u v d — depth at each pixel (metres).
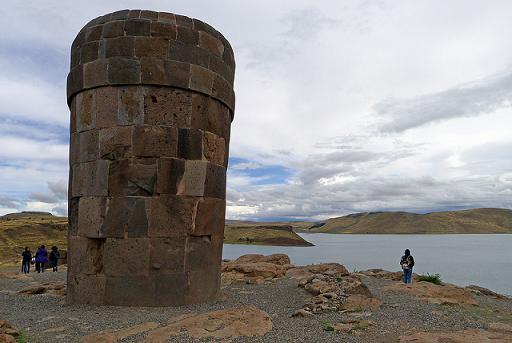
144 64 10.26
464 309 10.25
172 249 10.16
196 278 10.46
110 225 10.07
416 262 49.66
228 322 7.71
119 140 10.23
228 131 11.96
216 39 11.30
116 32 10.42
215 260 11.12
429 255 62.62
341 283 12.08
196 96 10.73
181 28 10.63
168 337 7.04
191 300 10.31
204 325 7.53
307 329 7.95
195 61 10.69
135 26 10.39
